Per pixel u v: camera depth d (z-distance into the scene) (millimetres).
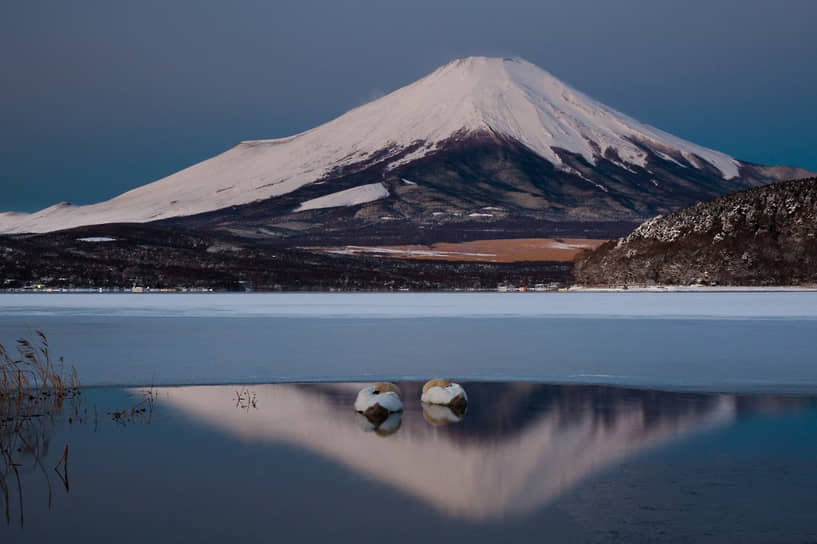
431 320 37969
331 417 14406
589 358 22656
